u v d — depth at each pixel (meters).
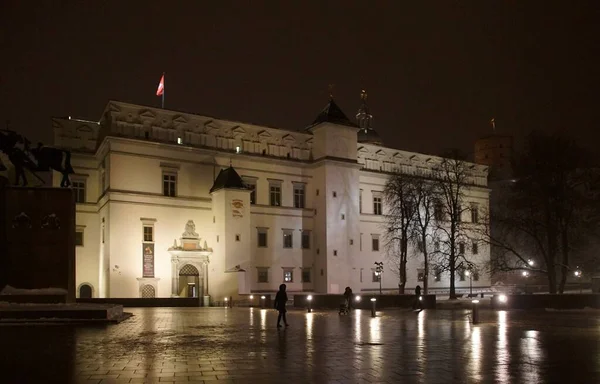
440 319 34.16
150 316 38.66
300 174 79.31
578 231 57.28
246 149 74.94
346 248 78.12
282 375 13.80
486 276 99.44
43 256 34.06
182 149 69.38
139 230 65.19
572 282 96.12
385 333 24.59
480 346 19.33
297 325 29.77
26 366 15.41
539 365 15.09
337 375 13.76
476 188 99.38
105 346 19.91
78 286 68.31
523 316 35.44
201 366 15.25
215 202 69.50
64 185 40.06
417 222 84.69
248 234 68.44
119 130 65.50
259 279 73.81
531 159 55.34
